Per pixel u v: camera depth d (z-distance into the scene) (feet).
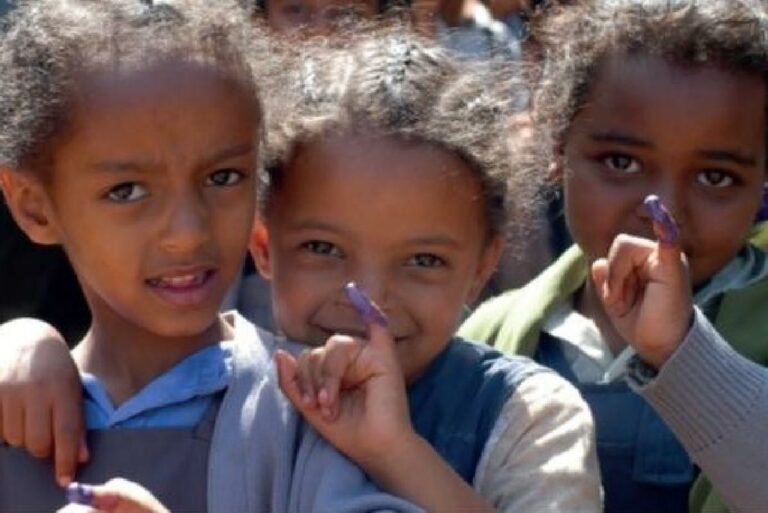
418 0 15.31
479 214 9.61
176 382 9.13
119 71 8.71
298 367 8.96
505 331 11.73
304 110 9.53
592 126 11.03
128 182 8.72
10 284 15.37
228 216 8.84
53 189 8.95
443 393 9.69
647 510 10.96
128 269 8.79
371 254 9.35
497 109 9.80
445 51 10.15
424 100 9.51
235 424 8.99
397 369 8.93
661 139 10.81
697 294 11.14
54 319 15.56
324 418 8.85
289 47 10.15
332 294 9.41
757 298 11.18
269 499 8.89
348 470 8.78
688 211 10.85
